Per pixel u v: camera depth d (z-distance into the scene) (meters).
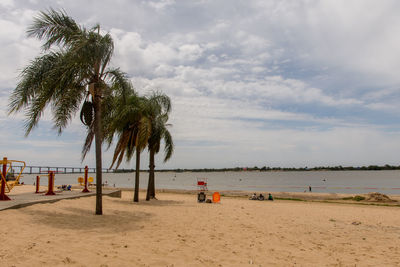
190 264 4.57
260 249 5.90
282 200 26.36
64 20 9.05
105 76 10.03
